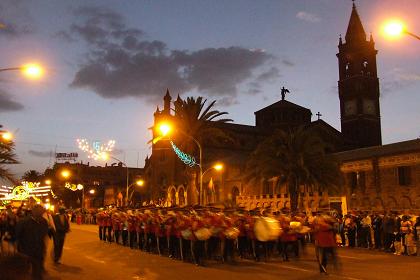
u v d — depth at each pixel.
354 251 23.08
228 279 13.96
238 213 20.33
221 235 17.95
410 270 16.00
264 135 74.44
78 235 33.25
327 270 15.77
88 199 102.25
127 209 27.00
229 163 60.53
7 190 45.06
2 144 25.58
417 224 21.27
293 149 33.50
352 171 46.81
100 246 24.73
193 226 17.56
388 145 47.38
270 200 44.75
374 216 24.91
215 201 57.22
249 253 19.94
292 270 15.84
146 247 21.88
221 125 69.88
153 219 21.73
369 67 84.56
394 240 22.20
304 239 20.61
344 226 25.70
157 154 77.25
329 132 74.44
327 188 34.38
